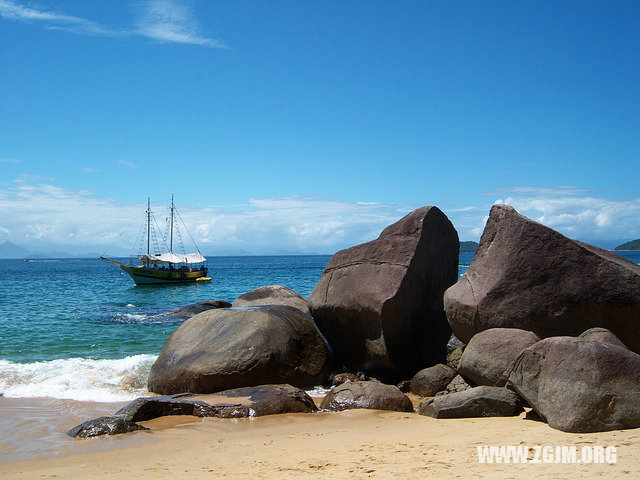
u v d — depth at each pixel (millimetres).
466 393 9812
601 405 7941
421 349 14148
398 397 10930
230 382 12508
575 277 11617
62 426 10305
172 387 12805
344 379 13117
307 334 13703
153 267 65938
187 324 14500
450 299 12438
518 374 9188
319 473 6840
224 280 65688
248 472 7145
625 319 11414
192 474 7227
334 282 14320
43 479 7344
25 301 38000
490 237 12633
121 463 7992
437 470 6547
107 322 25609
